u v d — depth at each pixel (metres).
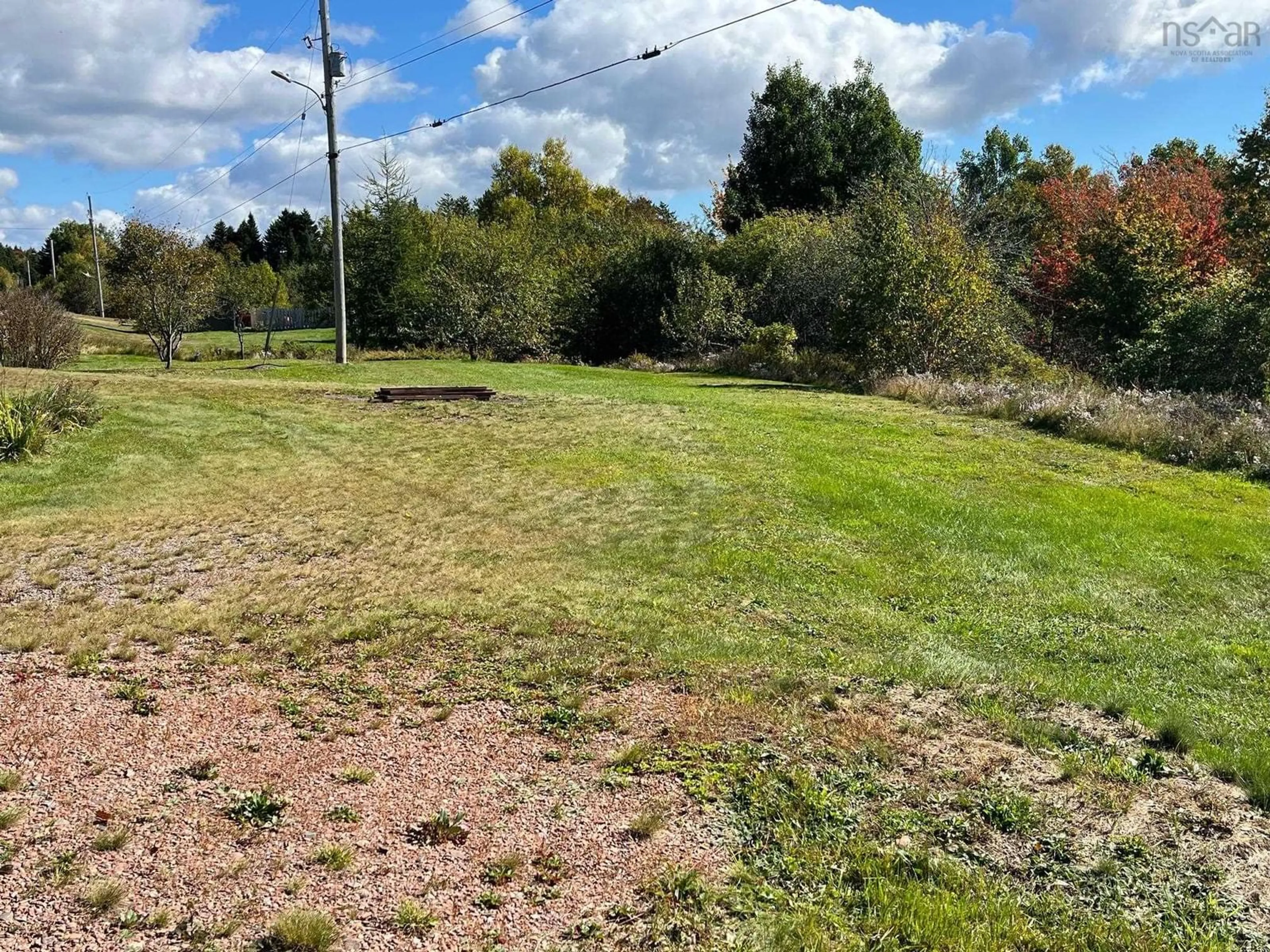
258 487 10.09
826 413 16.06
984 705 4.74
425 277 31.53
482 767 3.92
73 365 22.72
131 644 5.27
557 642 5.55
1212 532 8.77
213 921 2.76
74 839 3.16
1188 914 3.01
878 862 3.23
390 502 9.55
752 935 2.82
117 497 9.44
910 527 8.71
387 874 3.06
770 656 5.39
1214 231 26.70
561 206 58.44
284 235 88.62
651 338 31.89
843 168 36.34
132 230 21.83
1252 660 5.66
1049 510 9.53
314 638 5.48
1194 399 14.89
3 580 6.57
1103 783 3.91
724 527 8.63
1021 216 31.69
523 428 14.00
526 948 2.72
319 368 21.86
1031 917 2.97
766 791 3.73
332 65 22.12
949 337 20.66
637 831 3.41
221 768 3.79
